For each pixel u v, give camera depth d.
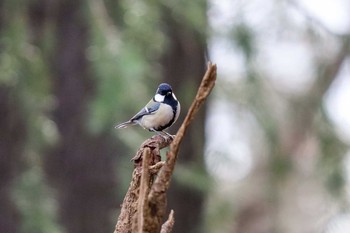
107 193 12.72
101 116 9.84
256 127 11.18
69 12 12.68
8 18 10.41
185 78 12.55
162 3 10.46
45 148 11.41
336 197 11.82
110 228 12.67
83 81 12.65
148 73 9.93
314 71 12.52
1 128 11.64
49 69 11.28
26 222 10.30
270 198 12.40
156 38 10.22
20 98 10.45
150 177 4.82
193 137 12.17
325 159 11.94
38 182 10.52
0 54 10.22
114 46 9.84
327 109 12.15
